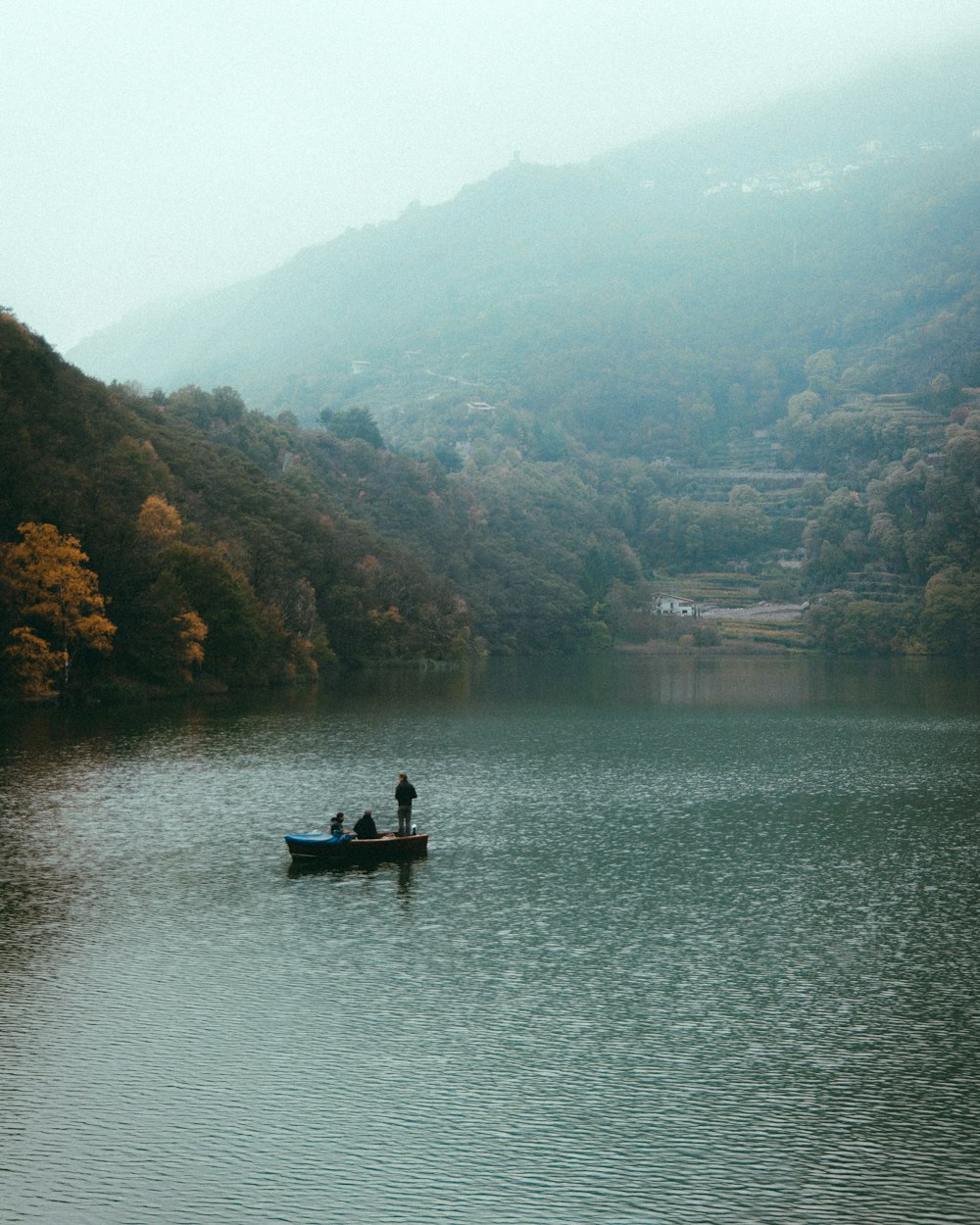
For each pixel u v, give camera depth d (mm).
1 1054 40438
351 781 94000
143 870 65000
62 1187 32156
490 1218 31094
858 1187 32812
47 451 151500
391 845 68875
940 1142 35312
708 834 77250
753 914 58562
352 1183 32625
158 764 98875
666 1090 38500
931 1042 42625
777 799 90125
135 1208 31234
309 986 47469
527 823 80375
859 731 138500
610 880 65000
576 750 118375
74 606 130125
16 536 135250
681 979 49031
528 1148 34688
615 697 189000
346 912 58000
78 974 48344
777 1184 32906
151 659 147500
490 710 160500
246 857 68438
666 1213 31453
